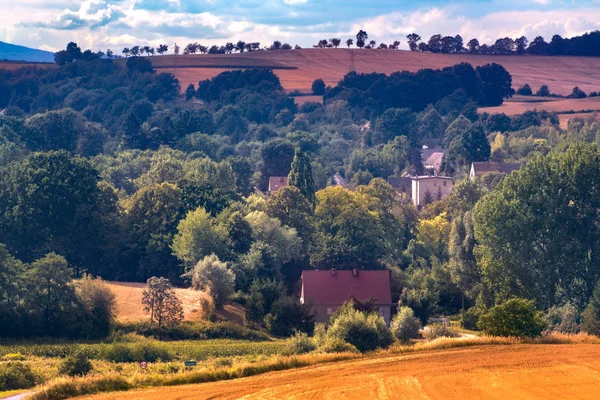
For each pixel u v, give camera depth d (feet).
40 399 290.56
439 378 294.66
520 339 384.88
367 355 357.20
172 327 590.96
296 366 339.57
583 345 368.48
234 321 637.30
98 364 436.35
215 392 286.05
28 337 565.53
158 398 279.49
